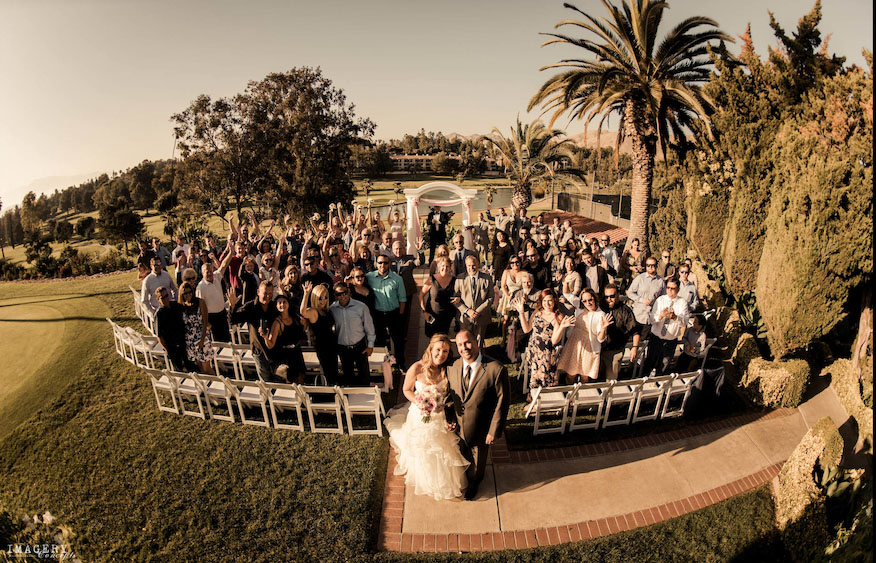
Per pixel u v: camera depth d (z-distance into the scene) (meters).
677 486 5.94
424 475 5.34
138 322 12.30
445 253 7.86
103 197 133.62
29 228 84.94
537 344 6.98
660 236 17.88
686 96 15.38
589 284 9.64
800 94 10.80
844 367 8.27
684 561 4.96
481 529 5.27
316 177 37.16
